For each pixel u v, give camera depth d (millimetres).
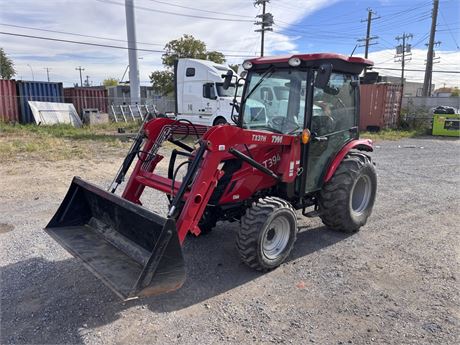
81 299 3301
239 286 3609
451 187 7660
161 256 2863
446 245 4660
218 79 13984
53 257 4074
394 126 20141
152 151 4355
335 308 3271
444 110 20484
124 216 3510
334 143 4730
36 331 2873
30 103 17859
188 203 3334
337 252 4426
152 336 2850
